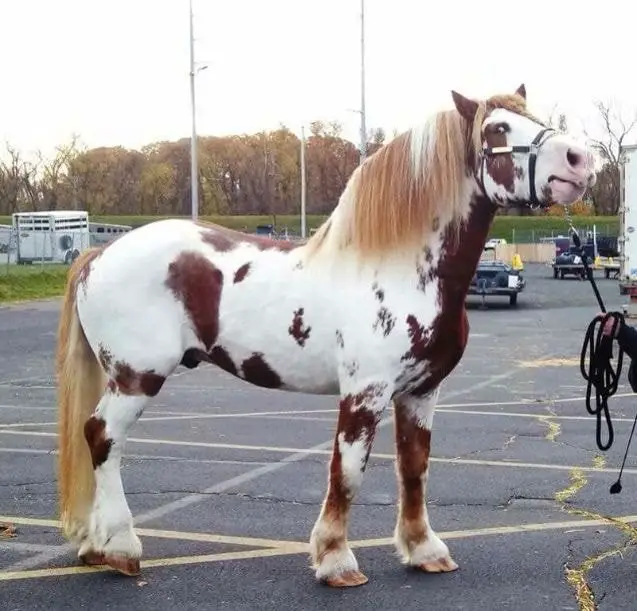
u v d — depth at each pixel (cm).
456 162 425
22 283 2909
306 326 434
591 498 598
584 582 446
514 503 587
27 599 423
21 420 891
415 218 425
